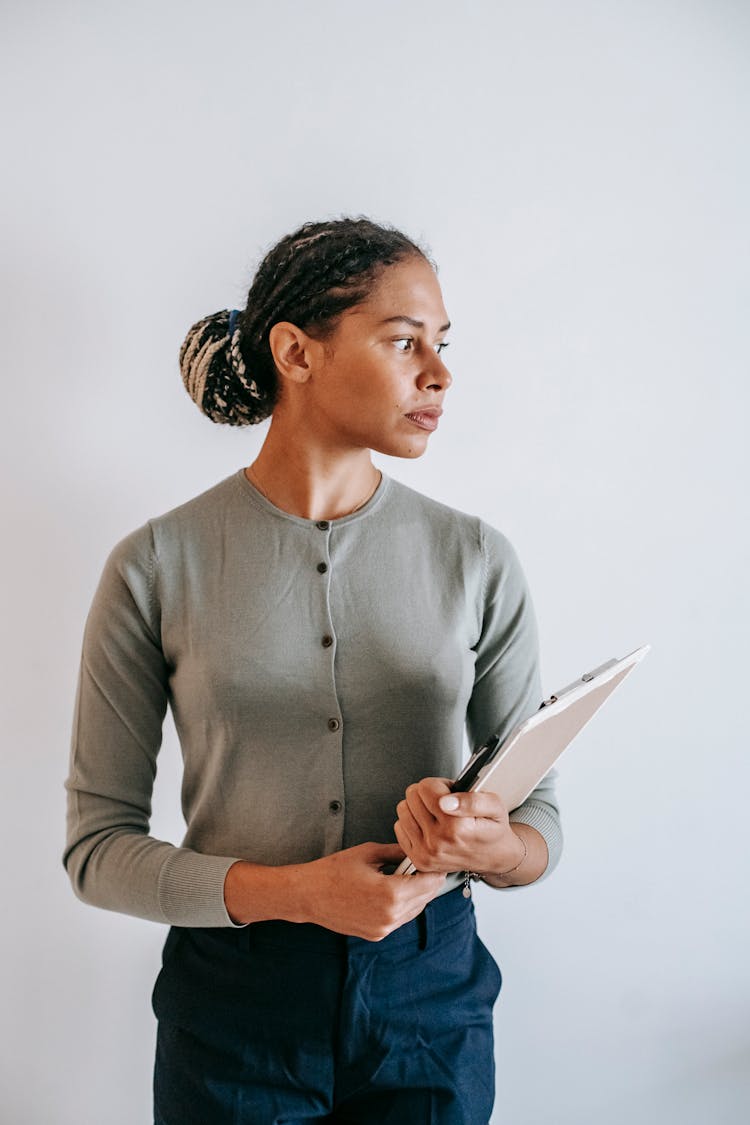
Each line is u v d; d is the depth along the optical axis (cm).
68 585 151
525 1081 161
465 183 149
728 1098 161
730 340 152
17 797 154
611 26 149
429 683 110
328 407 106
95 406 149
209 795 110
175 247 148
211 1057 107
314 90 148
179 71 147
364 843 106
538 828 114
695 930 159
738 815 158
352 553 111
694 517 154
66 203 147
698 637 155
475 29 148
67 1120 159
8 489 149
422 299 103
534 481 153
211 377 117
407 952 108
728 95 150
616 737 156
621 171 150
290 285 105
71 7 146
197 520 114
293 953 106
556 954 159
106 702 113
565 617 154
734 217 151
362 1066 106
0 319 147
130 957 157
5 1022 157
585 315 151
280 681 107
